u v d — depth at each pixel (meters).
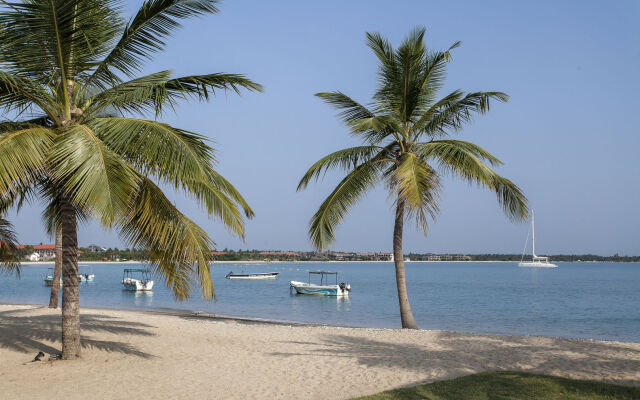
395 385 8.95
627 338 23.78
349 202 16.39
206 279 9.42
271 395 8.42
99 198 7.74
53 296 23.41
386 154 16.73
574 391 8.10
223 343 13.82
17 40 8.60
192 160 8.80
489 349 12.50
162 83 9.62
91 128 9.33
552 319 31.70
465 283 83.94
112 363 10.77
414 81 15.64
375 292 59.81
